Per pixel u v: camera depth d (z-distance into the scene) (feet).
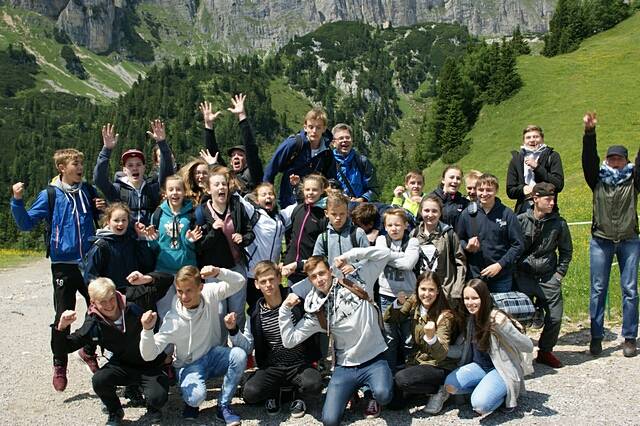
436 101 292.20
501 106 270.26
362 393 25.66
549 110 242.99
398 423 22.49
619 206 28.35
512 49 299.79
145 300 24.68
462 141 273.13
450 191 31.22
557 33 377.30
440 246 26.50
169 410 24.84
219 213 26.43
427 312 24.00
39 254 128.57
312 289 24.18
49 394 27.14
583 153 29.27
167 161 31.07
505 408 22.85
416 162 311.06
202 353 24.17
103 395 23.09
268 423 23.06
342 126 31.53
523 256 28.25
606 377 25.71
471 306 22.74
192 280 23.21
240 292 26.86
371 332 23.34
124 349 23.52
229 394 23.31
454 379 22.75
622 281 28.78
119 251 25.73
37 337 38.96
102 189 29.25
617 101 226.79
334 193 25.67
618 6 369.71
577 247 56.75
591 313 29.25
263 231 27.30
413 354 24.57
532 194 28.19
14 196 26.32
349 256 23.73
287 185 31.22
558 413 22.30
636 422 21.15
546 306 27.91
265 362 24.54
